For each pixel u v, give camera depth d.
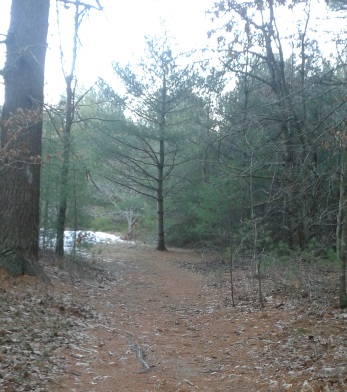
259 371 6.87
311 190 12.44
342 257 10.06
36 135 11.71
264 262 12.58
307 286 12.21
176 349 8.20
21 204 11.59
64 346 7.60
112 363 7.17
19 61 11.47
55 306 10.02
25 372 6.09
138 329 9.58
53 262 15.16
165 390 6.18
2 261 11.35
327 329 8.74
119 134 23.84
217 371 7.02
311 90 12.24
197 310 11.77
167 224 27.56
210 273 18.33
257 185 19.00
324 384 5.89
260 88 18.88
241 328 9.54
